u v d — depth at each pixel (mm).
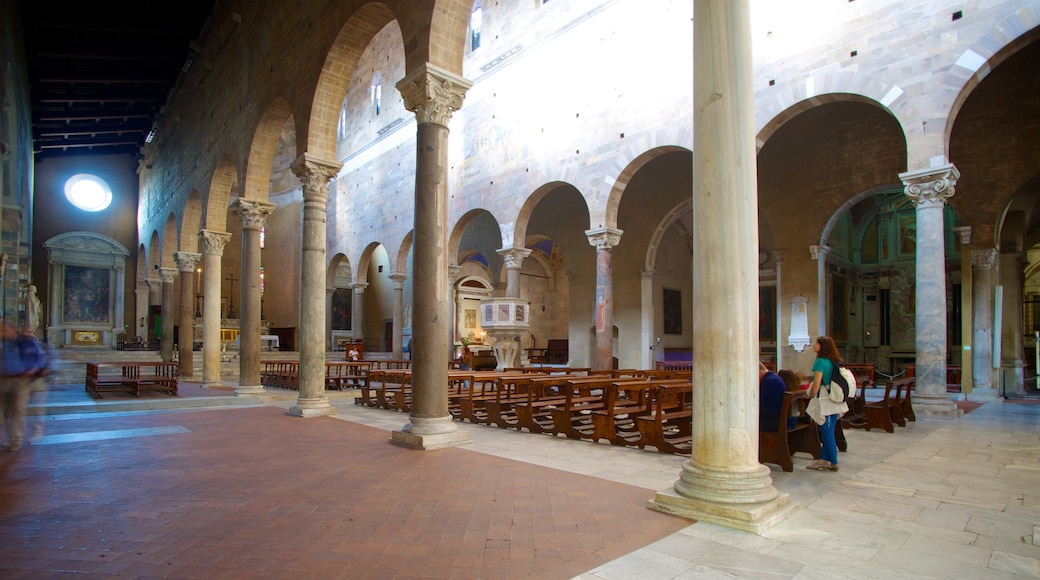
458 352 27812
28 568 3854
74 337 31266
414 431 8328
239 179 16297
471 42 23969
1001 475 6645
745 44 5352
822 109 17969
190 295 22234
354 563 3973
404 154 27422
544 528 4711
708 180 5246
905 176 11812
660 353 24609
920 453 7926
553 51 19891
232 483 6180
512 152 21188
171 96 26078
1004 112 15562
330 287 33594
